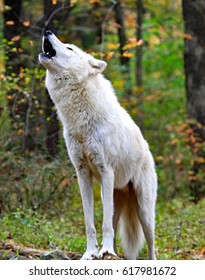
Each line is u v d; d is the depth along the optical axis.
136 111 20.25
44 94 15.45
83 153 9.30
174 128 19.11
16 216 11.64
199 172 17.27
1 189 13.13
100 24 22.84
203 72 18.08
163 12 23.75
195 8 18.05
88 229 9.16
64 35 18.83
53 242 10.58
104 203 9.20
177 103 24.39
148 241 10.19
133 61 25.89
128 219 10.41
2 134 13.85
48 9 16.48
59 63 9.14
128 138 9.73
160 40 23.44
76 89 9.17
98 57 17.20
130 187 10.34
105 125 9.21
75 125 9.21
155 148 20.92
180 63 25.53
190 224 13.00
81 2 19.80
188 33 18.27
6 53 14.89
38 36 16.05
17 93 14.80
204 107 18.05
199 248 11.30
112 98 9.53
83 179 9.39
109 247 8.97
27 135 14.57
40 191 13.48
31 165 13.44
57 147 14.68
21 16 17.64
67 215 13.45
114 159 9.36
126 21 24.11
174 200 16.02
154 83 25.33
